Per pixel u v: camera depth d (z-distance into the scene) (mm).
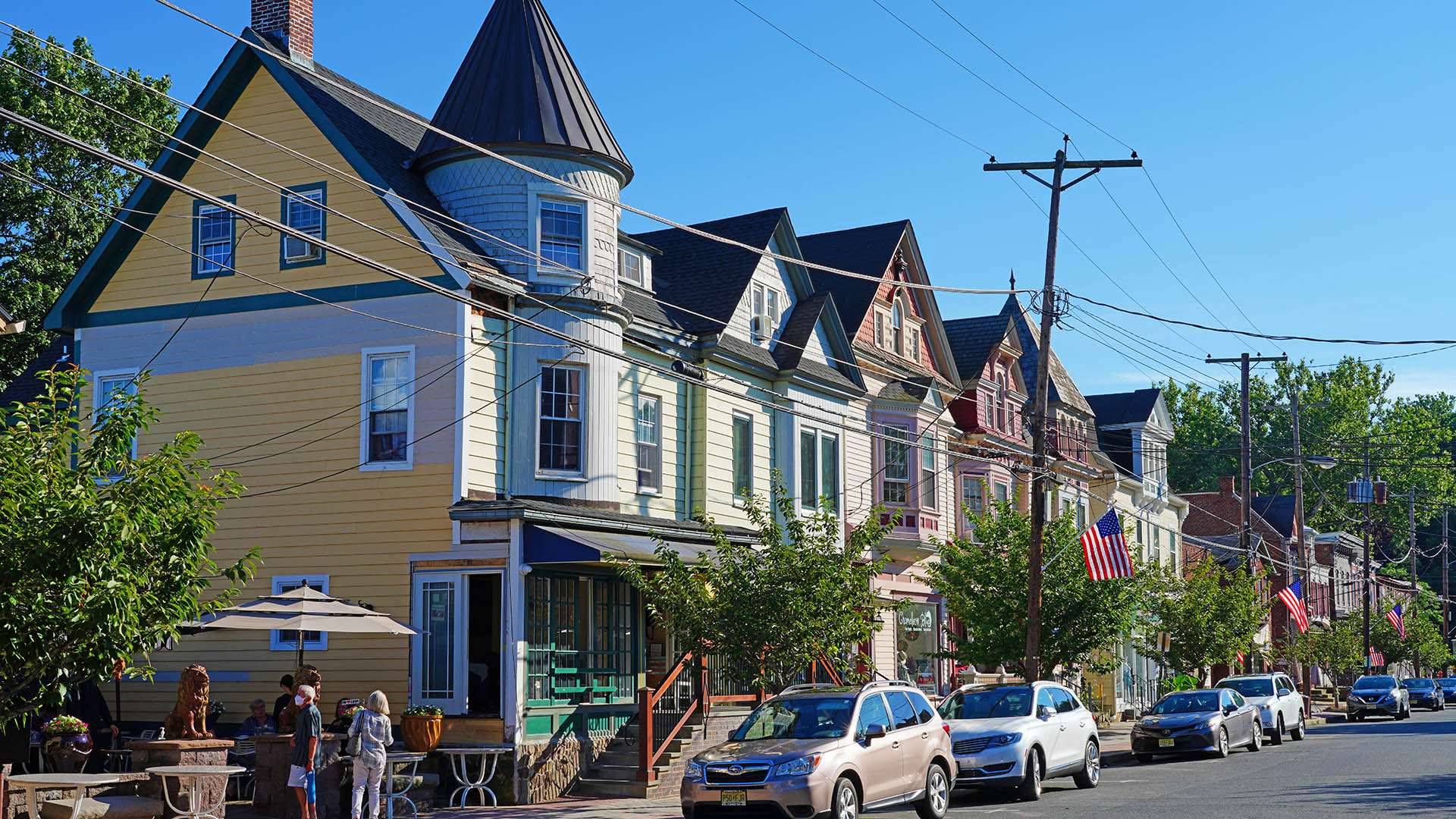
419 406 23828
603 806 20812
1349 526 95688
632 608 26703
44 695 12531
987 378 42062
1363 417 94000
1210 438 96188
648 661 27703
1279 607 73312
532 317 24891
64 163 40969
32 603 12000
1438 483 94312
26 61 40344
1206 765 28016
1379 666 78312
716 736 24844
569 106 25844
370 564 23766
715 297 30328
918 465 35781
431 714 21578
